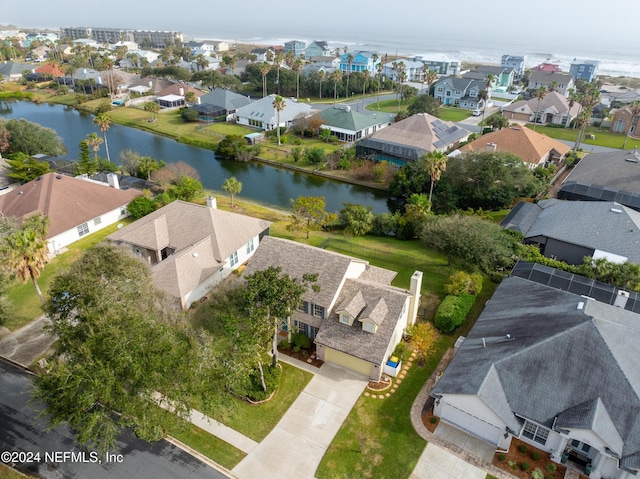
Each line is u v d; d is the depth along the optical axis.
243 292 32.09
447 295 45.16
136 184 74.19
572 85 163.12
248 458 30.12
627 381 29.09
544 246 55.91
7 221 49.00
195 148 106.19
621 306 41.06
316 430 32.06
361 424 32.47
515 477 28.66
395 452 30.36
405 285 48.88
